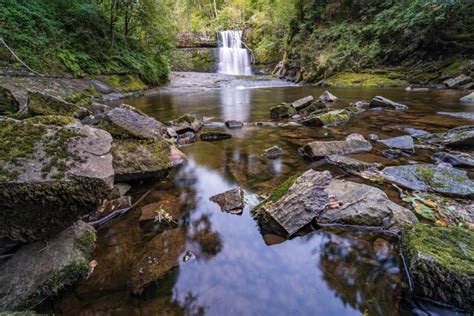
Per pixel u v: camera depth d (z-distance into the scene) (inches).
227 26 1578.5
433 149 177.8
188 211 111.0
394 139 193.3
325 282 73.5
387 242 88.4
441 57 594.2
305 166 156.9
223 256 84.1
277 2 1058.1
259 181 139.2
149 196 123.3
